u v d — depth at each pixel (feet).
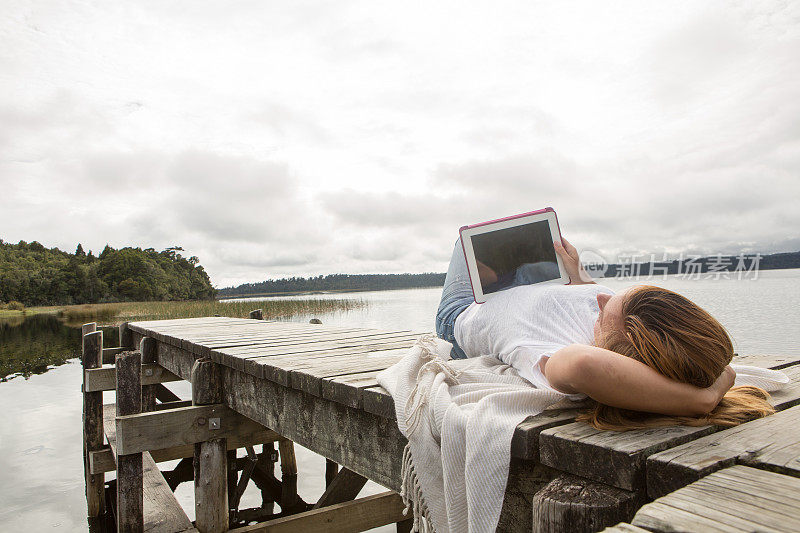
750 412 5.65
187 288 372.99
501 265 8.14
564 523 4.48
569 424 5.59
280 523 11.90
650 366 5.20
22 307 259.80
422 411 6.53
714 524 3.22
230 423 13.56
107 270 321.32
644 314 5.48
